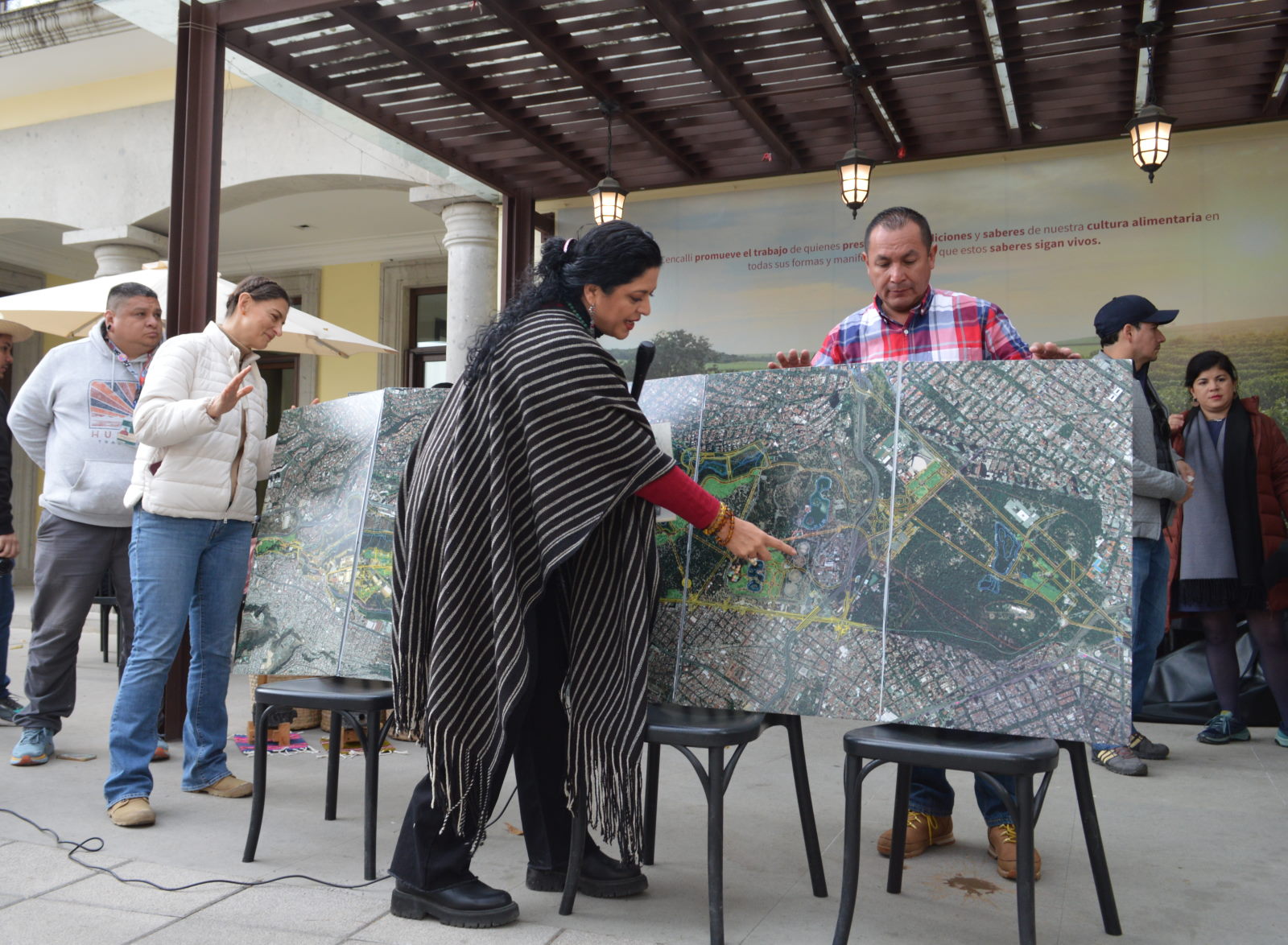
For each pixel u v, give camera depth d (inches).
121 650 169.9
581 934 85.9
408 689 88.4
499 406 84.1
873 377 92.1
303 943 83.0
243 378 116.6
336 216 394.0
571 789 86.4
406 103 213.6
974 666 82.4
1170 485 147.7
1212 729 170.2
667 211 260.8
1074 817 124.8
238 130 293.1
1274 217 213.9
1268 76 196.1
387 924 87.4
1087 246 227.1
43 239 455.2
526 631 84.5
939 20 179.5
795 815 124.7
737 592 92.7
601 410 82.4
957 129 222.4
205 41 172.6
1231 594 169.8
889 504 88.7
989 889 98.0
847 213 246.1
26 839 111.5
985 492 85.5
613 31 184.9
